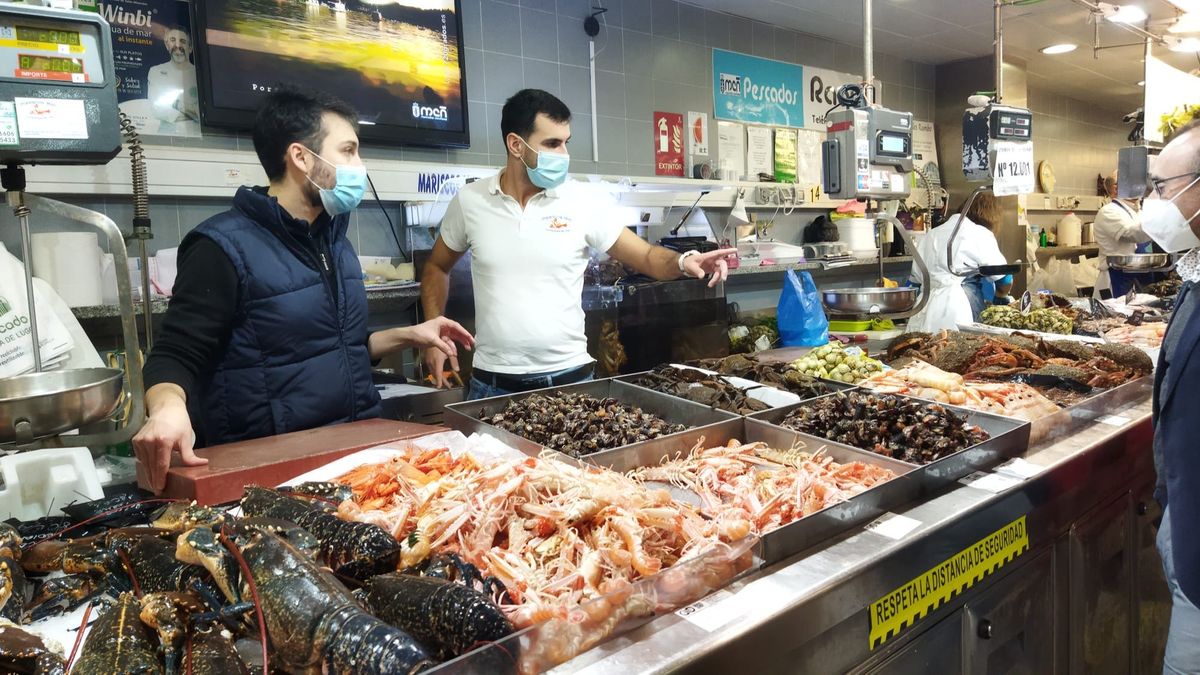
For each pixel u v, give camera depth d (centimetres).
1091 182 1011
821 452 193
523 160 283
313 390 223
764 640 126
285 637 104
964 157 358
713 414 229
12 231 299
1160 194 201
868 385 271
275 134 212
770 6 555
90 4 310
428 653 108
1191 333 180
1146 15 518
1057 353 330
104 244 321
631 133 521
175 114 339
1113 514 238
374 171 386
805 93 638
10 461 168
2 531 136
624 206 461
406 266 388
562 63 480
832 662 142
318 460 182
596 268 411
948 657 172
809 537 151
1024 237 727
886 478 180
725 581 136
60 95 173
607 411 223
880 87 693
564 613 112
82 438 193
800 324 410
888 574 151
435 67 410
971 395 251
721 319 462
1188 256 189
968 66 729
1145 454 253
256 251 211
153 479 169
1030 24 604
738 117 589
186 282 204
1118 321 434
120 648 101
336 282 230
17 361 246
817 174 655
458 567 126
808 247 596
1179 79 490
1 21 165
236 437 216
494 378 296
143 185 271
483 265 295
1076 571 218
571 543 137
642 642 119
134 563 130
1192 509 178
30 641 104
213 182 340
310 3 362
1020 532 190
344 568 125
